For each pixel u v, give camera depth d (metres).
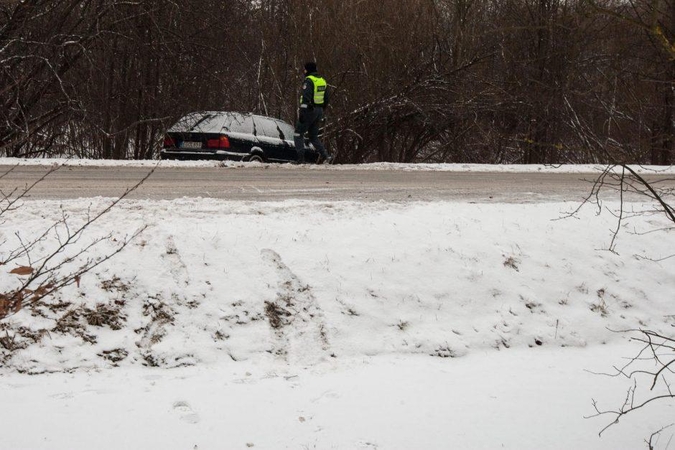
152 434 4.25
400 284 6.25
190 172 11.44
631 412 5.02
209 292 5.71
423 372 5.45
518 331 6.30
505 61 17.81
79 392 4.73
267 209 7.28
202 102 19.95
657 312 7.02
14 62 16.41
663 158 16.52
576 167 15.28
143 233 5.98
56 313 5.28
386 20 21.34
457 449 4.35
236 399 4.73
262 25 21.84
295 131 14.54
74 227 5.96
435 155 25.62
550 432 4.63
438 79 21.19
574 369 5.80
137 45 18.39
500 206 7.98
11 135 16.45
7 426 4.22
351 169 13.60
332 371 5.38
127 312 5.45
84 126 18.62
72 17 18.02
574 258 7.20
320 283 6.03
